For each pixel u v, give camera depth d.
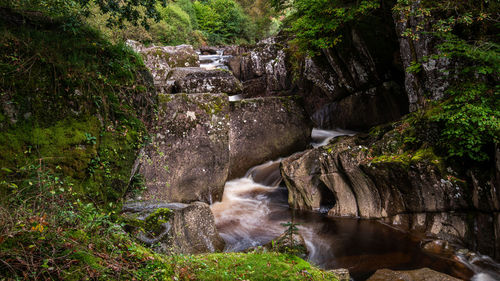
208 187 6.52
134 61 4.50
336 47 9.44
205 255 3.23
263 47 13.62
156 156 5.72
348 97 10.07
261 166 8.32
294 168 6.73
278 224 6.10
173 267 2.53
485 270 4.10
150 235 3.81
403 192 5.34
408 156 5.28
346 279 3.50
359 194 6.01
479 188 4.51
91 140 3.50
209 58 15.45
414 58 6.12
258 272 2.85
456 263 4.28
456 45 4.89
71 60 3.53
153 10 4.13
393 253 4.69
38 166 2.70
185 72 8.39
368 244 5.04
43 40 3.41
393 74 8.96
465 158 4.82
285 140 8.70
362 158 5.77
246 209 6.75
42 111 3.17
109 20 4.15
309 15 8.00
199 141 6.25
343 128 10.51
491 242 4.32
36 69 3.21
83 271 1.96
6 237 1.88
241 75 14.16
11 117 2.96
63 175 3.20
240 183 7.98
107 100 3.83
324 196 6.83
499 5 5.04
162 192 5.78
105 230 2.51
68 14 4.04
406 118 6.30
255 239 5.41
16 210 2.13
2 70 2.97
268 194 7.48
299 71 11.40
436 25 5.22
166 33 14.97
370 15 8.14
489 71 4.48
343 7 7.66
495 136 4.29
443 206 4.93
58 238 2.07
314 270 3.09
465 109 4.66
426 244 4.73
